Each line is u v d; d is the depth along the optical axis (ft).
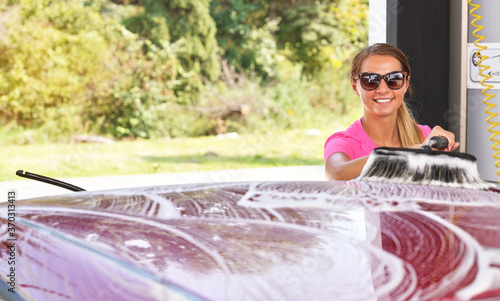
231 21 35.17
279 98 35.83
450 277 1.39
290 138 35.86
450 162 2.94
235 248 1.69
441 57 12.62
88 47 31.27
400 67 5.64
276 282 1.40
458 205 2.32
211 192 2.70
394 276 1.41
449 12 12.64
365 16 37.73
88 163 31.37
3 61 29.60
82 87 31.30
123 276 1.55
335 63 37.24
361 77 5.64
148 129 32.81
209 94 34.27
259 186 2.89
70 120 31.04
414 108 12.34
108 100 31.94
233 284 1.39
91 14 31.35
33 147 30.30
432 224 1.95
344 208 2.26
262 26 35.99
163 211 2.27
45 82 30.42
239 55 35.35
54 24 30.53
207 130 34.22
